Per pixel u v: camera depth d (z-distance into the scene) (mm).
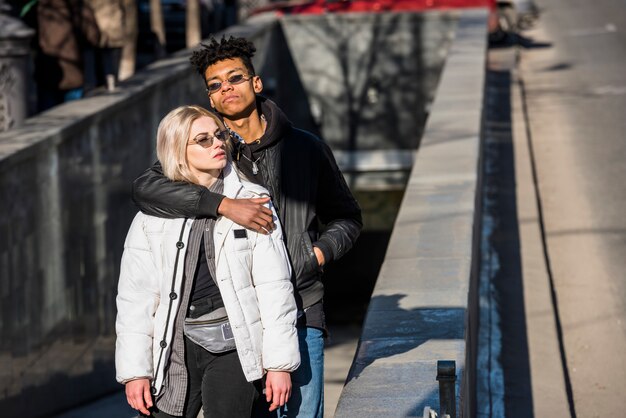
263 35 23625
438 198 9312
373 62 26422
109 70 18734
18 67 13195
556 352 9773
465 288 6816
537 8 40406
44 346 11305
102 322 13383
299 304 5184
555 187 16109
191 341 4836
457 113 13492
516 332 10219
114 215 13734
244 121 5234
